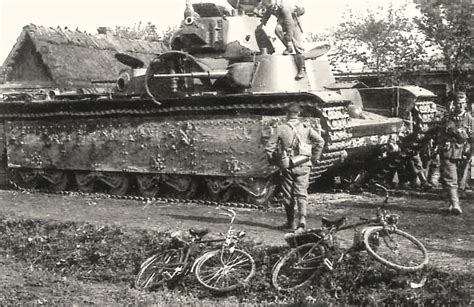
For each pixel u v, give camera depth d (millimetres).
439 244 11227
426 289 8578
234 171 16281
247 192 16203
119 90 19094
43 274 11156
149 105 17906
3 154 23062
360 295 8664
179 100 17062
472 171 23531
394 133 18188
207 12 19328
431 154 19719
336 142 15508
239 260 10055
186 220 14242
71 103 19453
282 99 15492
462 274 8945
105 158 19234
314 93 15180
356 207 15648
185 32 18891
